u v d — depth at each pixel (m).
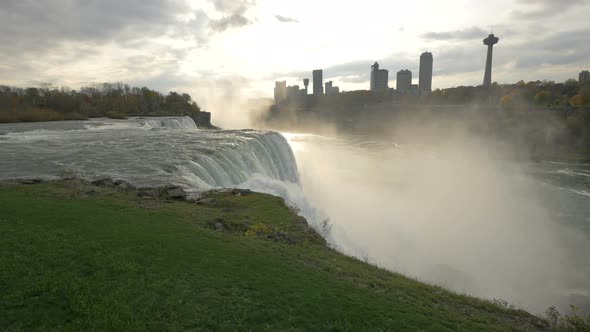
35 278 9.04
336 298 9.84
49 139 46.16
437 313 10.41
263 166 40.81
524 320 11.81
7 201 16.81
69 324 7.41
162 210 17.50
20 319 7.43
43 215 14.53
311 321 8.47
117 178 25.59
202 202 20.03
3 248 10.70
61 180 23.53
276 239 15.39
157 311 8.20
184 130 60.59
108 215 15.41
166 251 11.60
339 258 14.58
